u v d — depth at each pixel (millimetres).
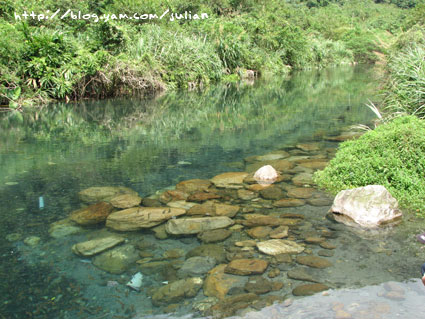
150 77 10359
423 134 3131
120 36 10984
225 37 15984
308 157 3900
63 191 2824
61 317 1388
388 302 1449
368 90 10852
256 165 3607
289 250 1922
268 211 2477
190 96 9914
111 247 1956
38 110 7418
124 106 8039
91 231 2145
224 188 2945
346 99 8953
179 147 4371
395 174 2848
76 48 9500
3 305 1470
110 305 1459
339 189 2893
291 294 1519
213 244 1994
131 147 4355
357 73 19031
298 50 22406
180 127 5727
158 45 12164
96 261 1809
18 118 6500
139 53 11016
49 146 4371
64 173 3293
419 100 4430
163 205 2559
